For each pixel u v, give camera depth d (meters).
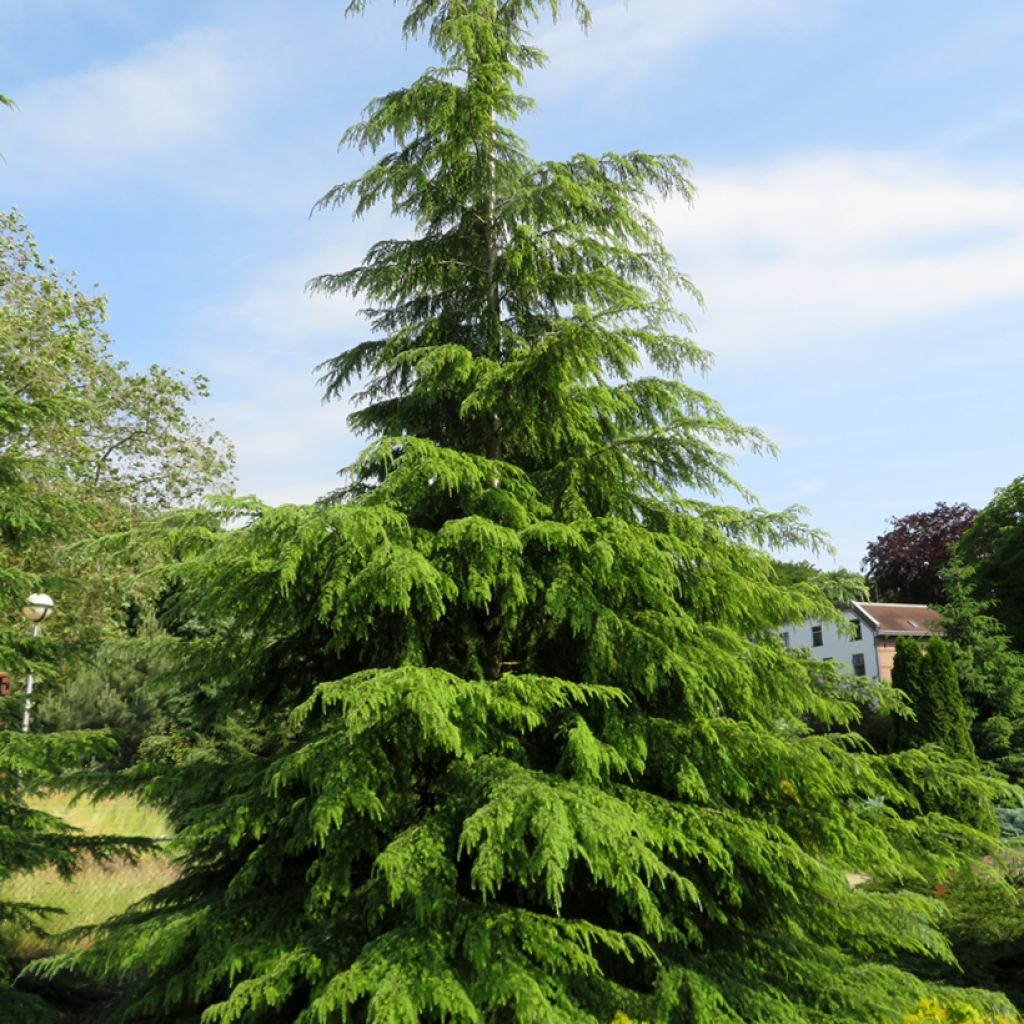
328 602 5.68
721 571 6.69
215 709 7.17
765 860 5.72
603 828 4.89
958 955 8.98
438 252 8.04
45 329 18.52
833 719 7.08
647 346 7.30
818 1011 5.94
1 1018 6.97
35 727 14.83
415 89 7.64
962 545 35.28
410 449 6.32
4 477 8.12
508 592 6.21
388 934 5.18
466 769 5.80
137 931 5.70
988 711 23.52
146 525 6.10
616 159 7.61
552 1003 5.31
